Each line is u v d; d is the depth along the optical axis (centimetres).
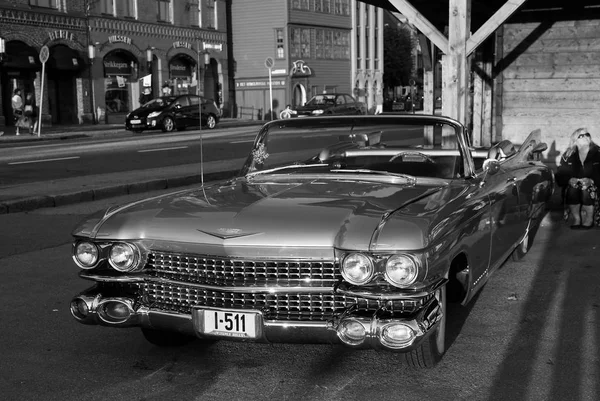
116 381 409
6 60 2909
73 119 3306
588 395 375
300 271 363
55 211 1065
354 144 504
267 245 362
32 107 2673
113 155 1875
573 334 472
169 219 395
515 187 554
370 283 346
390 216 362
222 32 4222
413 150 494
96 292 399
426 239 343
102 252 399
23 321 525
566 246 740
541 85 1194
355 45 5184
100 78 3381
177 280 383
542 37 1182
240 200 419
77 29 3247
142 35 3622
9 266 700
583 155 810
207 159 1794
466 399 373
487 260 477
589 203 809
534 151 668
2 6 2878
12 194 1143
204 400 380
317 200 406
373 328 341
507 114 1223
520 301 550
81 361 442
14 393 393
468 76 874
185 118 2973
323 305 361
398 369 416
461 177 477
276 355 444
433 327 351
